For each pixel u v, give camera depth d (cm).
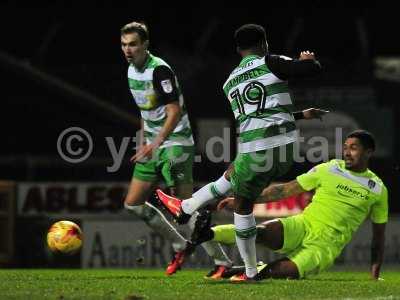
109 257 3819
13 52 6147
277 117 1941
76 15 6241
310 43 6316
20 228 3853
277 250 2259
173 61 5262
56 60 6147
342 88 4984
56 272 2756
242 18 6306
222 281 2064
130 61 2328
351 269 3797
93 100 5150
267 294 1731
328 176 2294
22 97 5278
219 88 5122
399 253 3831
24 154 5278
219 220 3719
